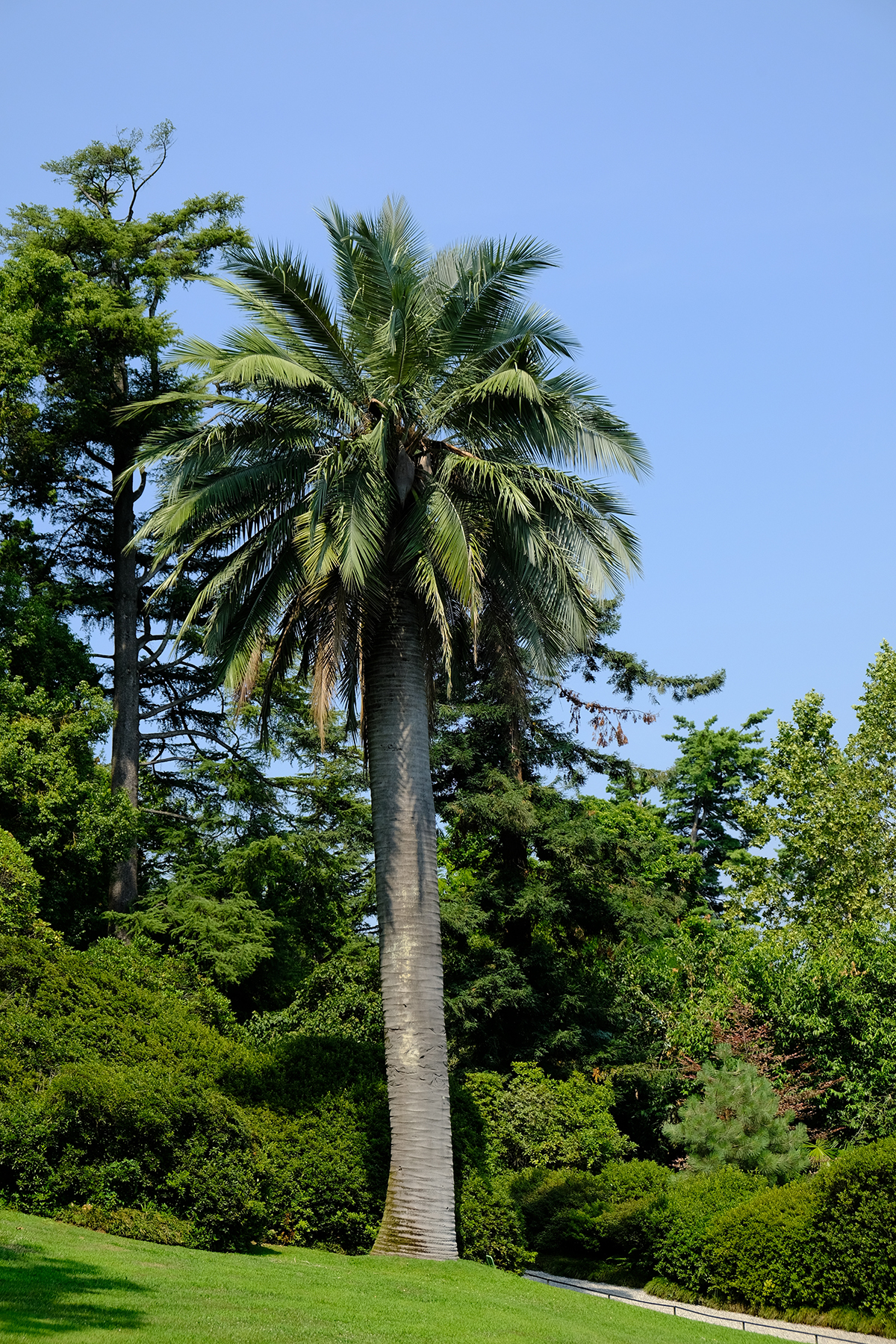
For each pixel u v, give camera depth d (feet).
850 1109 77.77
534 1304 43.52
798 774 126.21
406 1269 46.26
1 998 47.93
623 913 97.09
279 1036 73.56
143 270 100.68
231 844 97.09
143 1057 48.85
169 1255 38.86
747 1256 55.98
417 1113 50.49
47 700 79.87
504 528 56.49
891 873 115.75
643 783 111.55
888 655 122.42
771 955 90.22
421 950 52.54
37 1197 40.19
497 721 98.68
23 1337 26.18
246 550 55.98
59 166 105.40
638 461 56.13
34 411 87.30
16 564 92.99
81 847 76.23
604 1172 72.28
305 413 56.75
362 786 106.93
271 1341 29.71
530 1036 92.02
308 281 55.57
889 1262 49.85
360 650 55.36
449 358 57.82
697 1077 72.23
